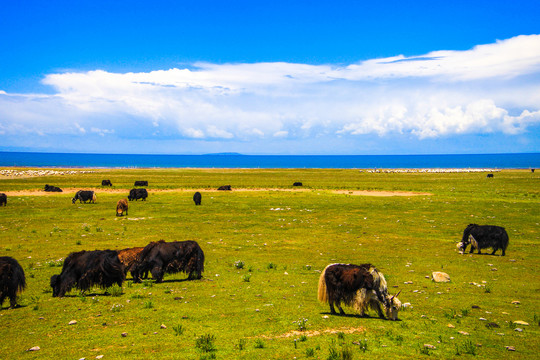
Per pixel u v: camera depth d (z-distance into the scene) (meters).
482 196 52.69
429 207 42.22
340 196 54.56
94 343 9.02
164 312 11.50
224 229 29.97
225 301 12.73
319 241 25.59
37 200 48.88
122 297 13.26
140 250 15.89
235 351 8.40
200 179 91.25
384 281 10.99
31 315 11.26
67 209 40.84
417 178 94.62
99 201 48.22
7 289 11.87
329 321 10.55
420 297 13.45
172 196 54.25
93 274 13.66
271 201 48.72
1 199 43.38
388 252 22.23
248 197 53.38
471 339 9.30
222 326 10.22
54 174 105.75
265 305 12.18
